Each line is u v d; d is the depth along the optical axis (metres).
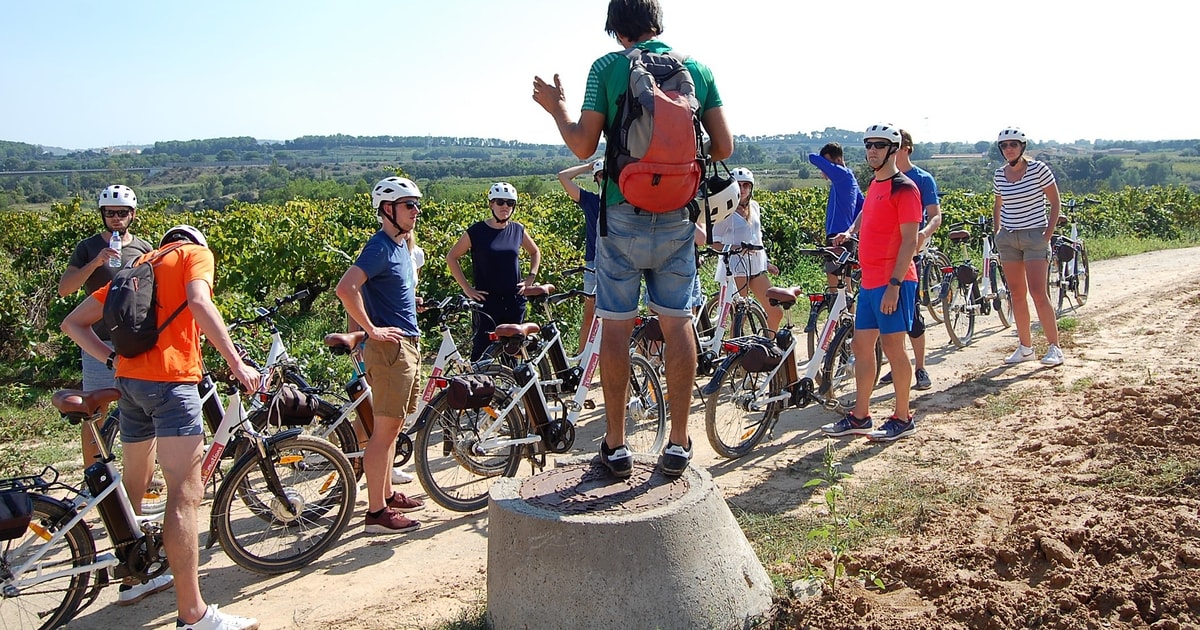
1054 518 4.17
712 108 3.55
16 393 8.16
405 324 4.98
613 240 3.46
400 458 6.23
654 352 7.04
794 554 4.14
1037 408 6.28
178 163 112.06
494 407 5.36
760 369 5.75
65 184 77.25
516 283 6.85
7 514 3.55
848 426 6.00
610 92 3.33
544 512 3.39
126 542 4.01
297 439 4.59
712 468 5.71
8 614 4.05
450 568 4.53
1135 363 7.34
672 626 3.29
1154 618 3.24
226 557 4.76
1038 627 3.27
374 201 4.96
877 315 5.83
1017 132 7.43
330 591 4.34
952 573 3.70
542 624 3.32
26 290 10.48
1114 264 15.34
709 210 3.56
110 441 5.11
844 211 8.22
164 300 3.80
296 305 12.36
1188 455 4.77
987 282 9.32
